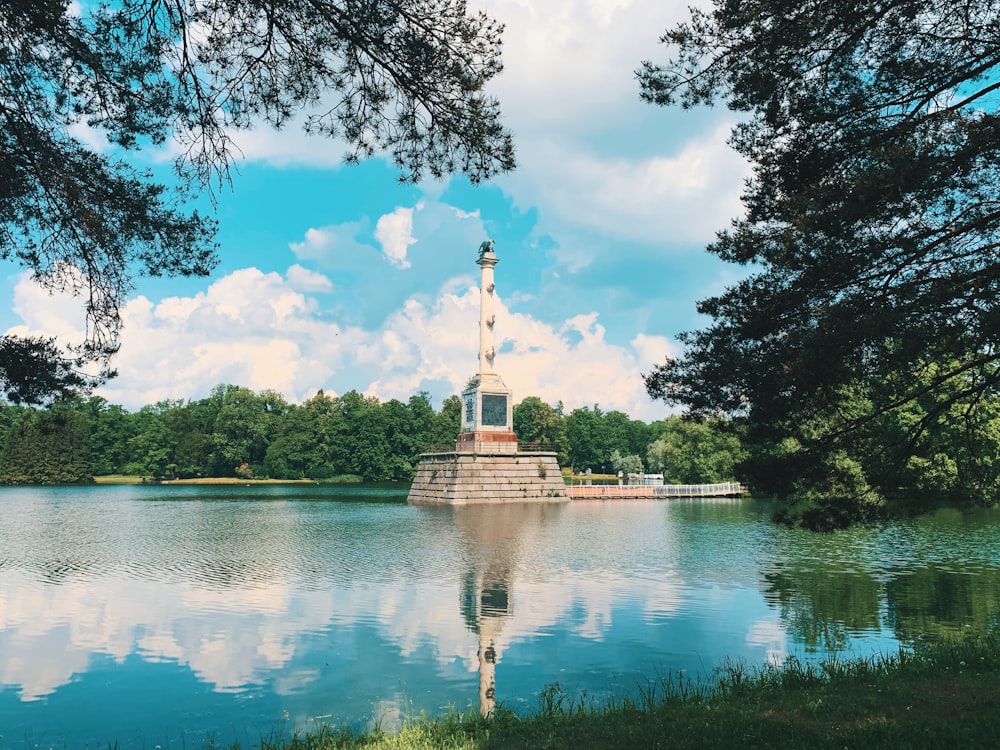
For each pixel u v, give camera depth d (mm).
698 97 14453
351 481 157625
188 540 47000
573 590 28297
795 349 12406
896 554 37000
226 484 149250
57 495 109000
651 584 29375
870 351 12289
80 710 15344
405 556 38656
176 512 73875
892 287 11945
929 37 12836
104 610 25062
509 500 87125
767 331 13047
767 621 22328
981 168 11734
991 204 12094
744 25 13461
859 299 11977
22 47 11406
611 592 27766
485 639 20797
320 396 166500
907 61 12914
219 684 17031
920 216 12180
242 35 10867
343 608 25172
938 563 33750
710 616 23250
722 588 28203
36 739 13844
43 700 15992
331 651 19656
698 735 10062
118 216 13086
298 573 33125
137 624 22859
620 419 190625
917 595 25781
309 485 149250
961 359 12797
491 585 29594
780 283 13305
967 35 12422
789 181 13742
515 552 40312
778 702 11688
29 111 11898
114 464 160250
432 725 12391
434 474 92938
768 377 12953
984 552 37469
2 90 11539
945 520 53031
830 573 31344
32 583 30703
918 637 19766
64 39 11062
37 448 139125
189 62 11016
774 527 53656
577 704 15195
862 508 14297
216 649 19984
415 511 74625
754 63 13836
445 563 35969
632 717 11586
